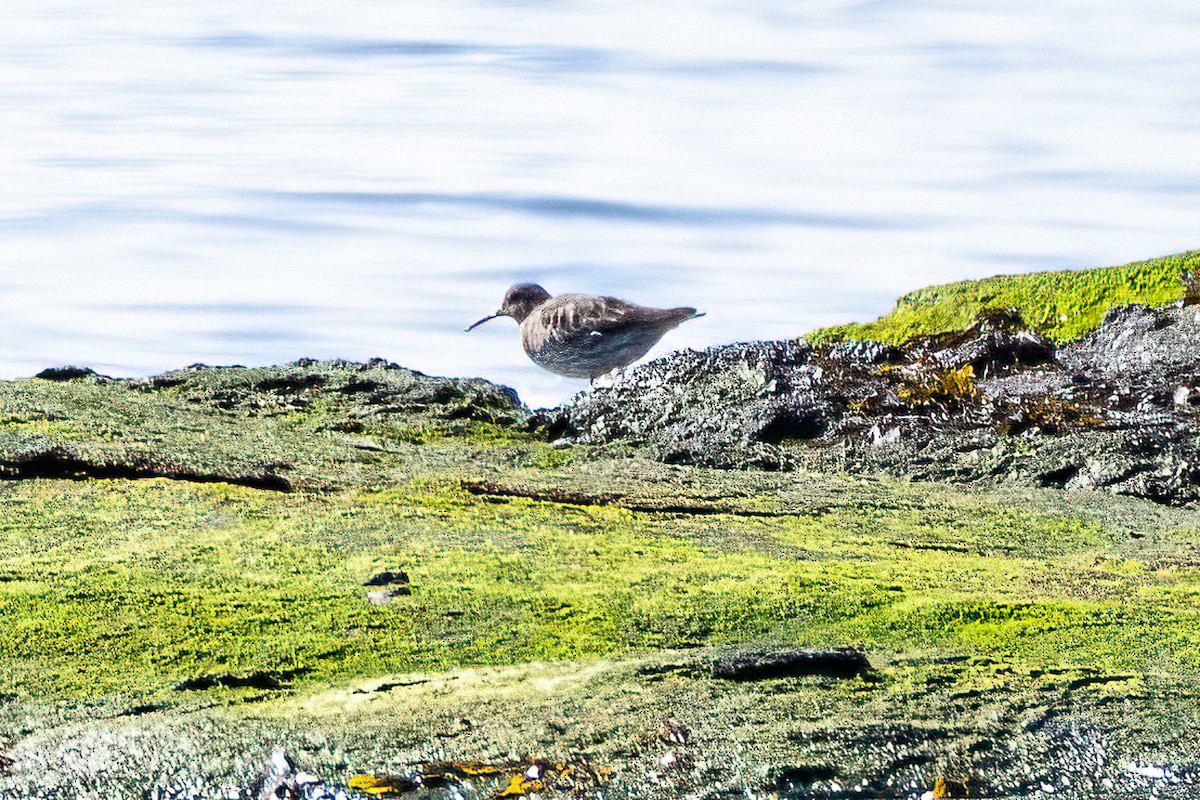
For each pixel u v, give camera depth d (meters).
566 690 8.55
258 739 7.73
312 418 17.78
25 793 7.05
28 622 9.55
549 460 16.27
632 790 7.21
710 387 18.70
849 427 17.61
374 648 9.29
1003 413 17.80
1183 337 21.19
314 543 11.73
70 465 13.73
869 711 8.32
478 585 10.70
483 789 7.18
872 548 12.66
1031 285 35.28
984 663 9.30
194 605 10.02
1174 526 13.94
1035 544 13.09
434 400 18.78
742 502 14.30
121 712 8.11
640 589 10.75
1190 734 8.10
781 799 7.15
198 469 13.99
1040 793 7.34
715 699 8.44
